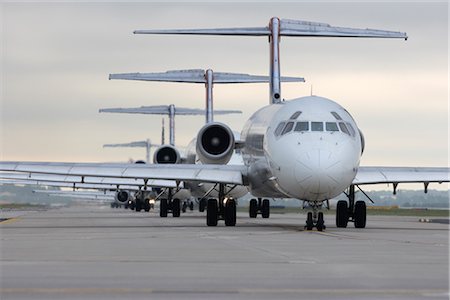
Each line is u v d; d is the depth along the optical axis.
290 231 66.06
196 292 28.20
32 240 55.00
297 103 69.31
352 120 68.25
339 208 73.50
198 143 83.50
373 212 184.62
